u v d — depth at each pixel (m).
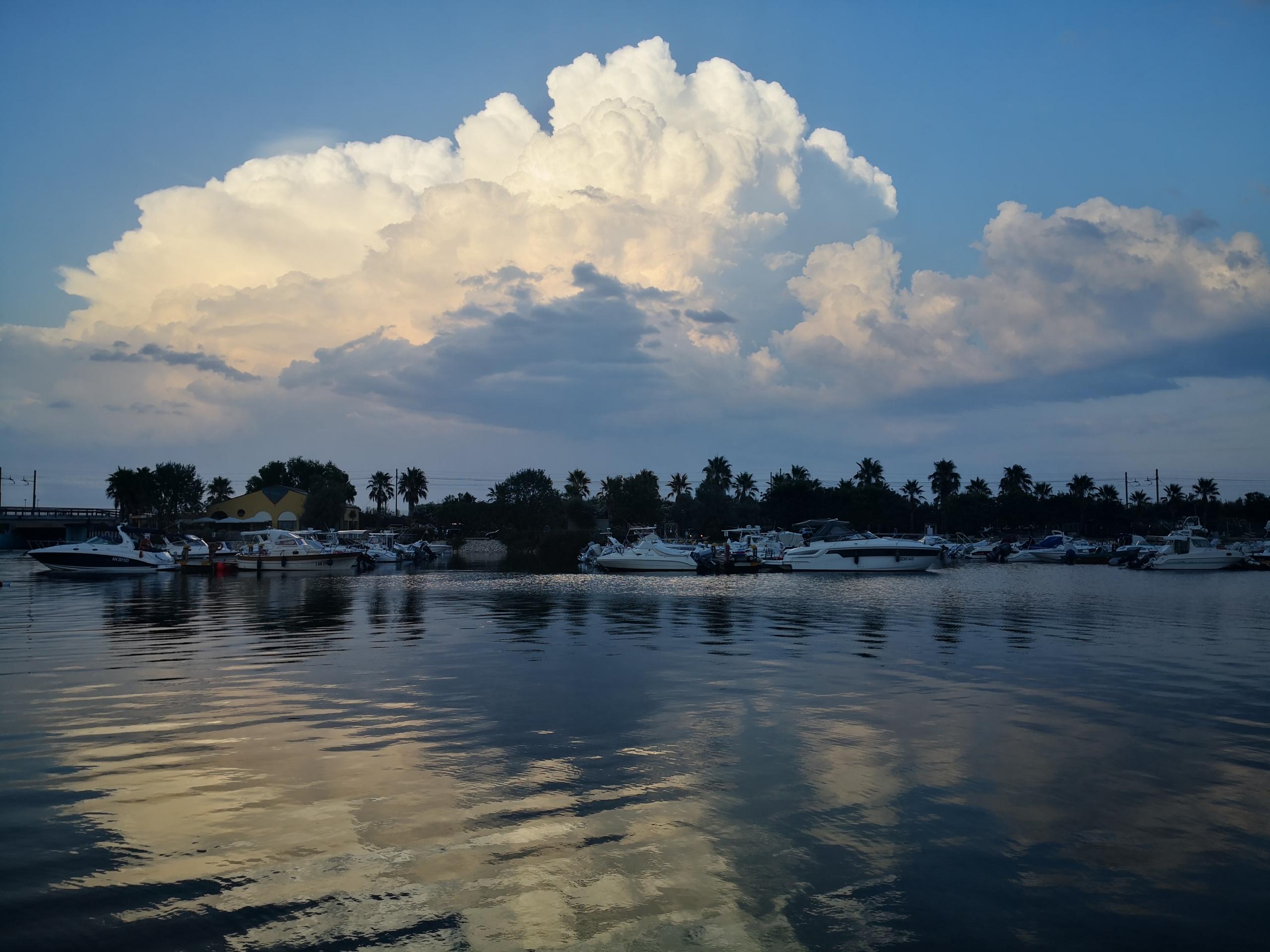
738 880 7.16
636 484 127.75
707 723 12.23
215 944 6.19
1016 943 6.21
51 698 14.02
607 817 8.55
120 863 7.52
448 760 10.46
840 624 24.70
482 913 6.62
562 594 38.03
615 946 6.16
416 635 22.25
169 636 22.23
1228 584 45.53
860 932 6.34
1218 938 6.29
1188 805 8.91
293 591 40.22
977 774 9.86
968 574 58.41
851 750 10.84
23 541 104.69
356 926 6.44
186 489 137.00
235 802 8.99
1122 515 132.38
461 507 129.12
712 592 39.69
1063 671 16.50
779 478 148.12
